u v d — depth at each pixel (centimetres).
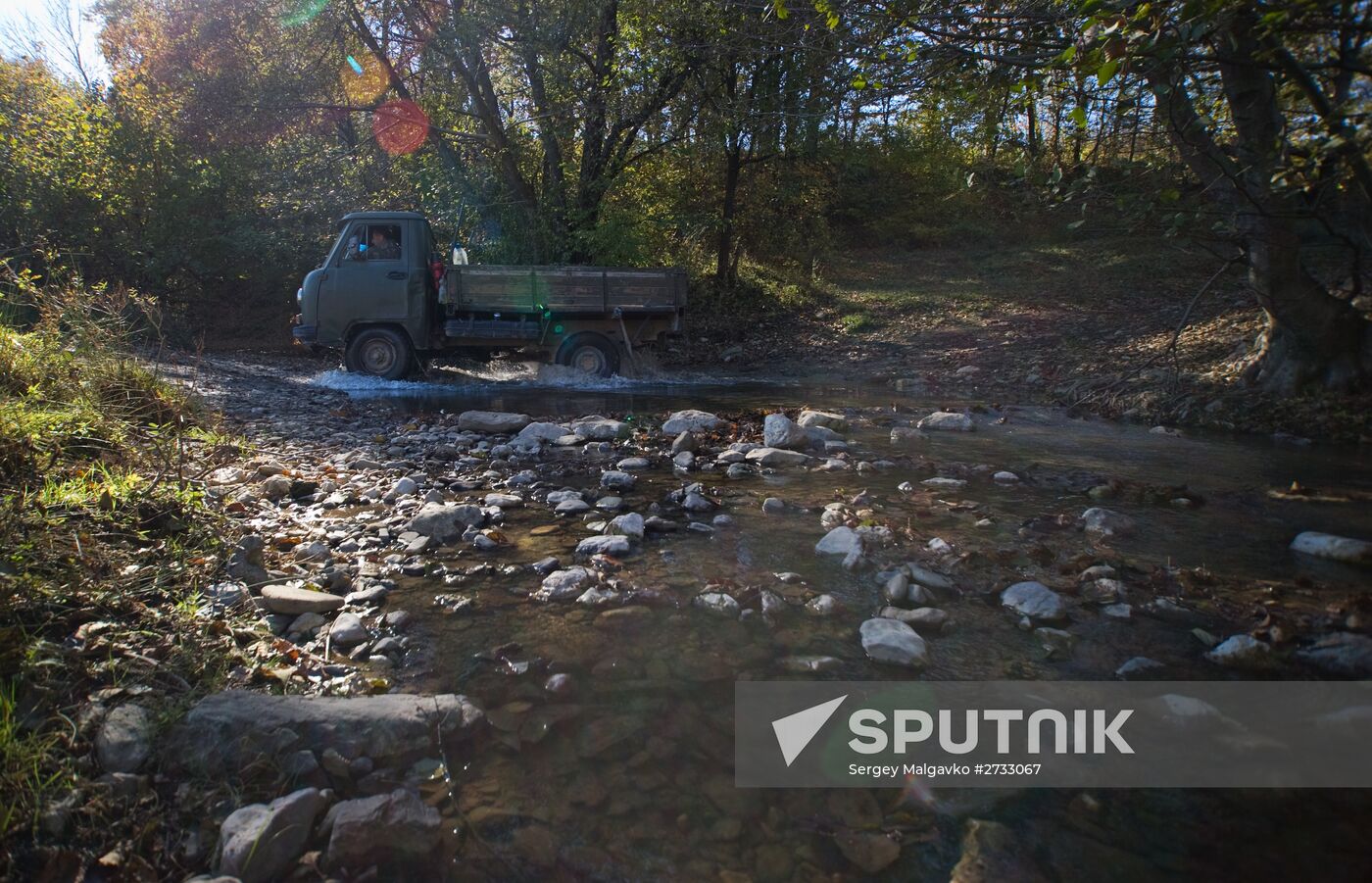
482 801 224
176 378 895
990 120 604
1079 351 1253
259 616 338
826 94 1322
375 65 1723
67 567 327
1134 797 225
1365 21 377
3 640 269
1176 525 482
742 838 210
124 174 1538
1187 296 1557
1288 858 200
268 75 1608
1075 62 425
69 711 250
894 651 305
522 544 446
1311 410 833
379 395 1064
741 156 1925
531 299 1177
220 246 1595
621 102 1588
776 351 1591
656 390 1157
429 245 1204
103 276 1534
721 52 1249
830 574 398
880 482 591
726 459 666
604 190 1702
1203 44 438
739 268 2170
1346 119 419
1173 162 583
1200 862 199
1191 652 313
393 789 227
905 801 225
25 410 459
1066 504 532
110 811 213
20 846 198
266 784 226
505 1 1495
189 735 238
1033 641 324
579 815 219
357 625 326
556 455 693
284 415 858
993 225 2564
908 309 1809
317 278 1152
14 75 1686
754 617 345
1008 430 828
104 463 447
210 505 452
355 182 1767
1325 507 526
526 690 285
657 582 386
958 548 428
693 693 284
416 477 595
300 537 437
